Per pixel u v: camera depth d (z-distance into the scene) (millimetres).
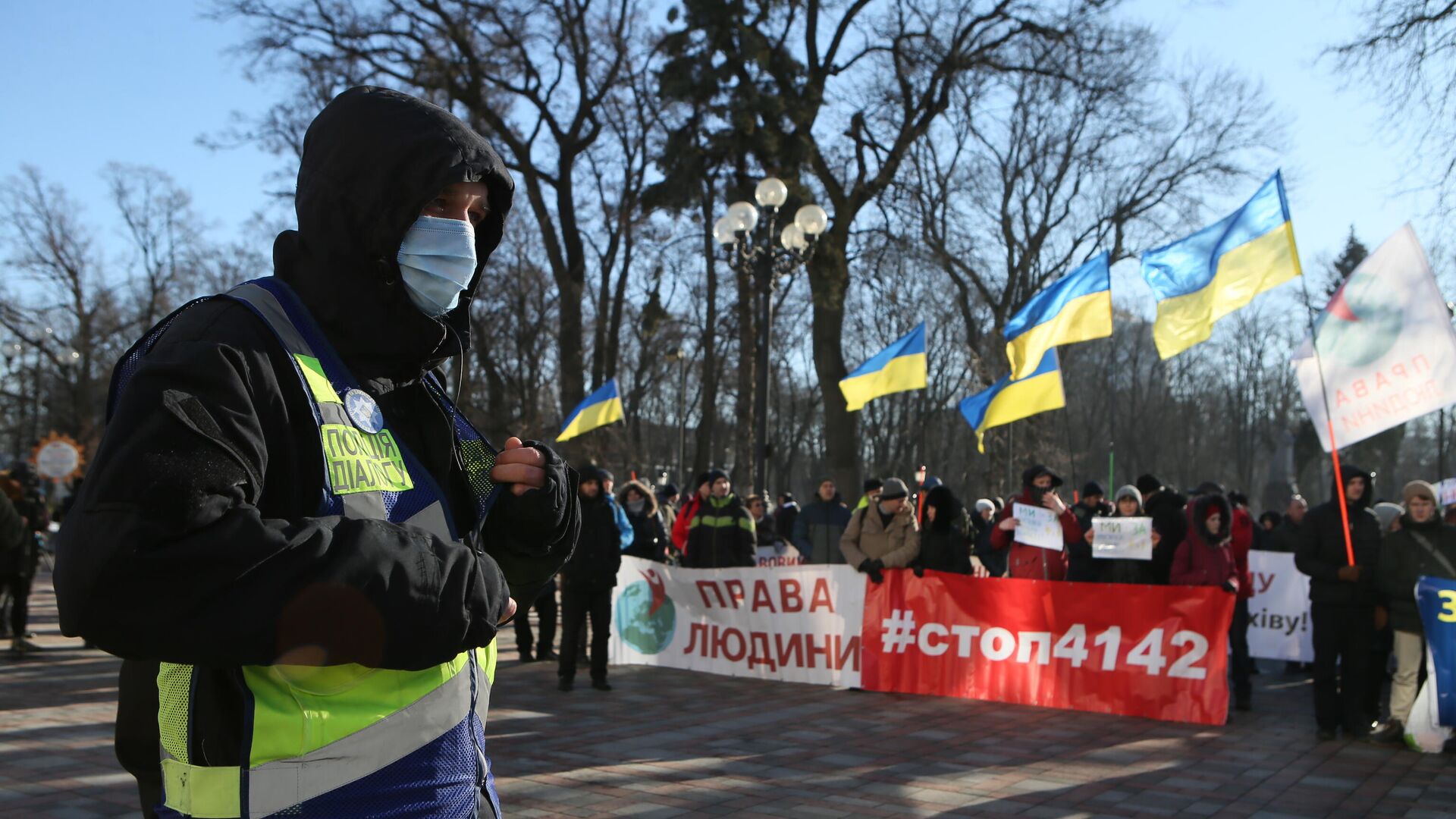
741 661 10758
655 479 47156
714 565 11672
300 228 1503
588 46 27219
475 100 26453
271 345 1360
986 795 6082
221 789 1292
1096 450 61219
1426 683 7543
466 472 1610
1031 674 9195
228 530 1168
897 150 26500
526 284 32938
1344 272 43750
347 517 1331
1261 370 56062
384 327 1483
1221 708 8461
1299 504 12844
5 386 49094
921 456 44531
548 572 1737
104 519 1141
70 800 5590
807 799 5941
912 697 9547
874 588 10000
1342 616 7996
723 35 20703
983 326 36812
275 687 1298
